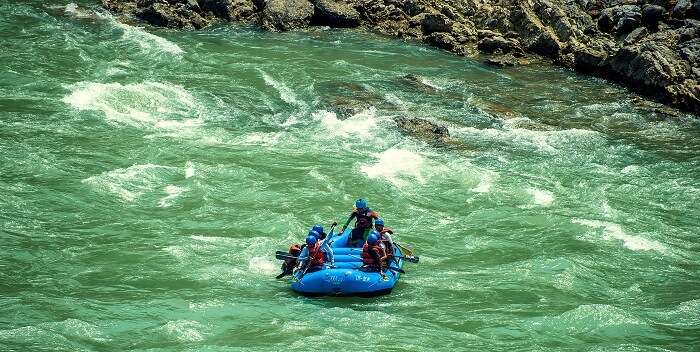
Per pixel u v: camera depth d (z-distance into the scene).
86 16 104.62
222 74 88.31
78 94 76.75
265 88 85.06
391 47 103.00
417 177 65.06
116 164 63.53
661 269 51.88
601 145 74.69
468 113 81.25
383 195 61.56
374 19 111.88
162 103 77.69
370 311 44.38
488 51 102.50
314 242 46.50
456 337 41.78
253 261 50.19
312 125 75.38
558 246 54.50
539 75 95.00
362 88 86.50
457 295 47.03
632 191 64.62
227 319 42.88
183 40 99.19
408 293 47.06
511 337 42.06
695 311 45.91
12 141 65.56
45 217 54.47
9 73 81.12
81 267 48.47
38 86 78.38
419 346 40.59
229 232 54.03
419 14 110.44
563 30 101.62
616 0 105.94
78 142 66.94
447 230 56.66
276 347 39.78
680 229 58.09
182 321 42.19
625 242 55.47
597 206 61.38
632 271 51.44
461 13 110.81
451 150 71.12
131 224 54.41
